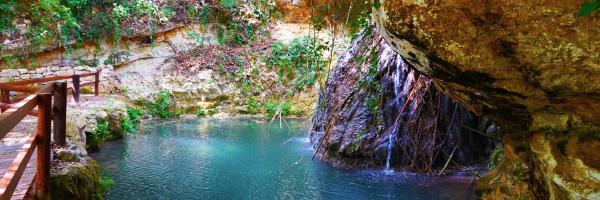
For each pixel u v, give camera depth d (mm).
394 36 2332
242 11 12336
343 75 6734
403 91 5758
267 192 4945
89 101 8227
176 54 11719
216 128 9234
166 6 11773
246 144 7516
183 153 6836
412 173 5500
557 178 2355
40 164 3164
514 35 1908
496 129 5590
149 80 11109
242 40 12297
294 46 11484
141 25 11297
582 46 1807
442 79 2479
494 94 2367
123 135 8008
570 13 1758
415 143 5609
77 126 5781
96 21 10789
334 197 4734
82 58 10766
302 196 4797
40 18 10359
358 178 5406
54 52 10477
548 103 2242
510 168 3049
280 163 6207
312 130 7574
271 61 11805
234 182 5320
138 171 5793
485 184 3334
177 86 11141
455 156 5672
